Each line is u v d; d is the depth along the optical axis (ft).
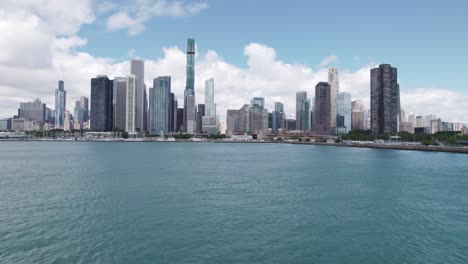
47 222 144.77
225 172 336.70
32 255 108.58
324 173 333.21
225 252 112.27
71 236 127.03
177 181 267.18
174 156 589.32
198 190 225.35
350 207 177.47
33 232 131.23
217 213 161.38
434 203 189.47
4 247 115.24
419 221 151.84
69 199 192.75
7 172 326.85
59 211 164.04
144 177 290.76
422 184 261.03
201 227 138.72
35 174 310.04
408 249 117.39
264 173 330.75
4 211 163.53
